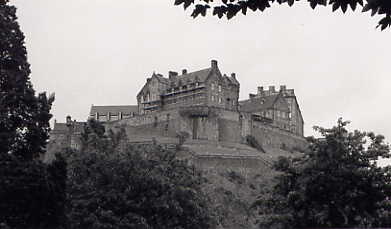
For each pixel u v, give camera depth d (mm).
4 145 64500
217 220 99875
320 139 62469
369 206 58812
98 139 89062
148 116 181250
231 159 156750
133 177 75562
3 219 60125
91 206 73375
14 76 67188
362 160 60094
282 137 193375
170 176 82625
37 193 60875
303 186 59062
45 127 68938
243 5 18531
